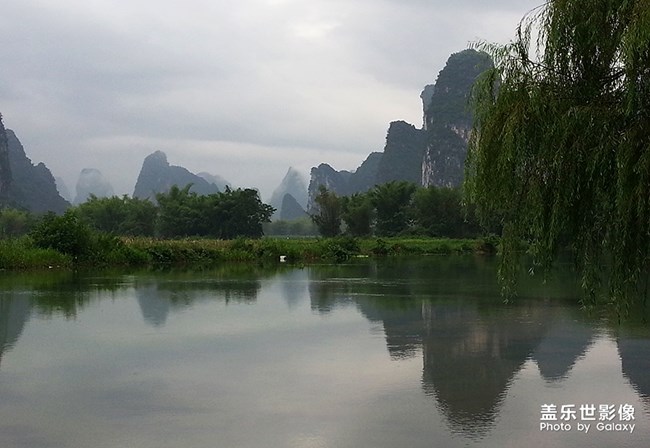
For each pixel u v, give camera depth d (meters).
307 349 10.51
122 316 13.94
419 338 11.52
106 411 7.18
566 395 7.85
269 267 32.16
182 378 8.61
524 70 6.06
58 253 28.53
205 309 15.20
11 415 7.05
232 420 6.88
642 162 5.09
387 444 6.16
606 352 10.32
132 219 65.75
